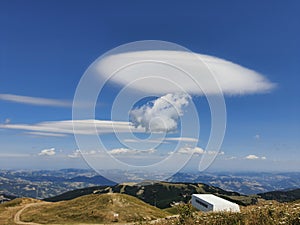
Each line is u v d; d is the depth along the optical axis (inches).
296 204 491.8
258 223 402.6
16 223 2945.4
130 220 2827.3
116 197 3437.5
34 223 2938.0
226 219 446.9
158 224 561.9
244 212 475.8
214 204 2359.7
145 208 3312.0
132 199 3609.7
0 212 3437.5
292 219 378.3
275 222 387.2
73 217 3009.4
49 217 3100.4
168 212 3479.3
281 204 536.7
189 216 518.6
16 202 3892.7
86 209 3164.4
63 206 3474.4
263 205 545.6
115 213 2947.8
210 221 458.0
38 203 3909.9
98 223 2800.2
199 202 2635.3
